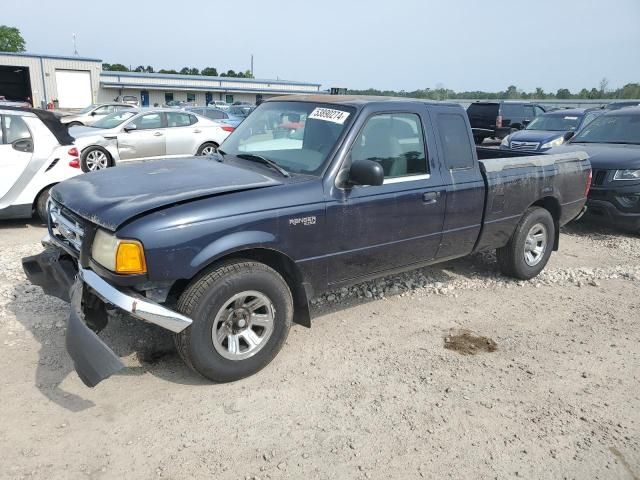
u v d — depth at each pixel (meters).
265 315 3.61
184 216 3.21
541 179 5.48
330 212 3.81
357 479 2.74
